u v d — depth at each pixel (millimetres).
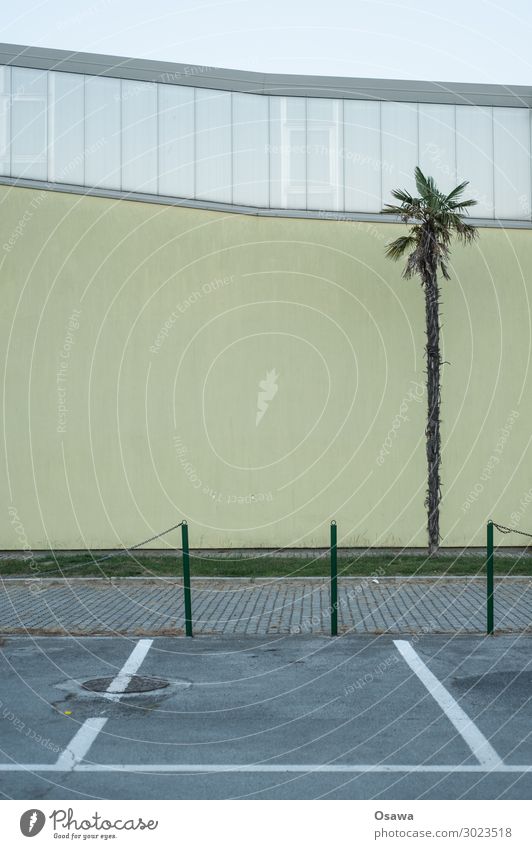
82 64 19000
